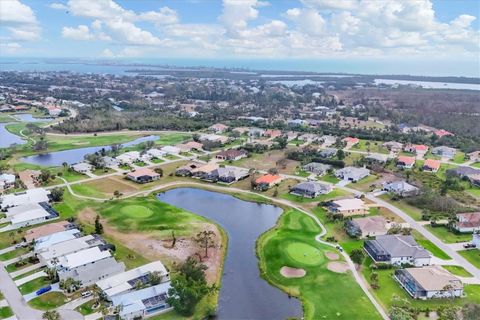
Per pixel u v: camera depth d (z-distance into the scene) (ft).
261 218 463.01
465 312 265.54
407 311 279.69
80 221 433.89
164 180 590.96
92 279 315.78
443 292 301.22
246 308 293.43
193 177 606.14
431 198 482.28
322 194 528.63
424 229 424.05
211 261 358.23
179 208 483.10
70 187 545.03
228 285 323.57
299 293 311.47
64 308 285.64
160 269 330.54
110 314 276.41
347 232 413.39
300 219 449.06
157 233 408.67
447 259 361.51
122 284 308.60
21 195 486.79
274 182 566.36
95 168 635.25
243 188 559.79
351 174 590.55
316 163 644.69
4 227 416.46
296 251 374.02
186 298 282.77
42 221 432.66
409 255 353.72
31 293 302.45
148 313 283.59
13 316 275.59
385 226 417.08
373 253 361.71
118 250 371.76
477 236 382.63
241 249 386.11
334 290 313.73
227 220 456.04
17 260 350.23
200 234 405.18
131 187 555.69
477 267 347.77
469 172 608.19
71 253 354.95
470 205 492.13
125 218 442.09
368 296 305.32
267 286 323.78
